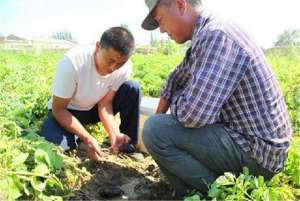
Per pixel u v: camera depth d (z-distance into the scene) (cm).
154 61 1331
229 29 279
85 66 363
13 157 305
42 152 314
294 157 344
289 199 318
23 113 440
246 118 289
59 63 362
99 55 352
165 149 303
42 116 468
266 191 280
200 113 279
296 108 612
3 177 285
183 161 303
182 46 2167
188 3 290
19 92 632
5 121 375
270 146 288
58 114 366
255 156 294
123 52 334
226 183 280
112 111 402
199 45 283
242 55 275
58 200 295
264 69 282
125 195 331
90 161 374
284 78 992
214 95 276
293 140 418
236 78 277
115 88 393
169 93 347
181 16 291
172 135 300
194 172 305
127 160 394
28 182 300
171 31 299
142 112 423
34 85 693
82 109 400
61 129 380
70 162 340
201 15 290
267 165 297
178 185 319
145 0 300
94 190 334
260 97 283
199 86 277
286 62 1670
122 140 375
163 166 313
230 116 294
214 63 274
